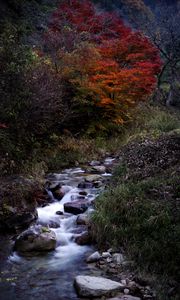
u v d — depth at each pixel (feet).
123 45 52.06
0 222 22.76
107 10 115.24
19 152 32.32
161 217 20.33
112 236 21.03
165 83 94.58
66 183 31.42
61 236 22.35
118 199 23.30
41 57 42.63
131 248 19.60
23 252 20.33
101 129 48.49
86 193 28.66
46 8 77.05
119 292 16.67
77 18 65.87
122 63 53.06
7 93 30.89
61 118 42.01
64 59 45.32
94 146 43.32
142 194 23.48
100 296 16.29
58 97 36.70
